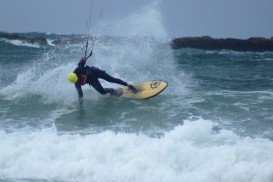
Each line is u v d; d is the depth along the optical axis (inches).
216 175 1011.3
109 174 1045.2
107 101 1807.3
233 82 2458.2
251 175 1000.2
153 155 1086.4
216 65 3759.8
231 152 1069.1
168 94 1943.9
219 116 1549.0
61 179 1043.9
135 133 1348.4
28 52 5034.5
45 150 1138.7
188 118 1533.0
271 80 2613.2
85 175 1055.6
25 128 1419.8
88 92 1941.4
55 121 1525.6
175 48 6948.8
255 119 1503.4
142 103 1770.4
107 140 1168.2
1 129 1402.6
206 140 1181.1
